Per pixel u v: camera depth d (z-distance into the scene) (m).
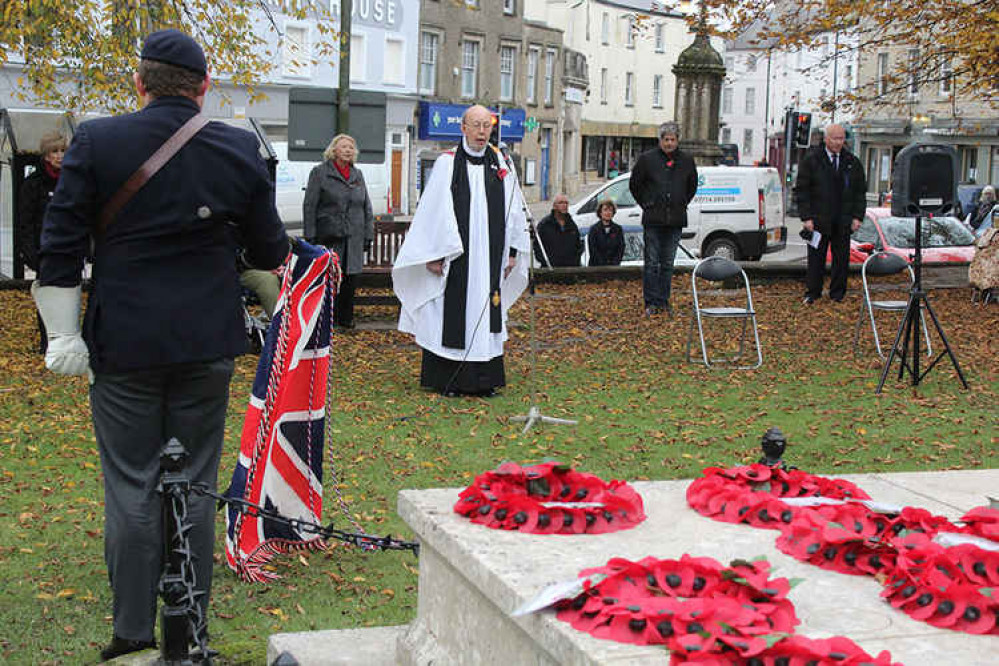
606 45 69.69
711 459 7.16
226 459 6.91
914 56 17.97
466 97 49.69
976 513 3.38
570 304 15.02
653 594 2.71
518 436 7.65
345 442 7.32
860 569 3.04
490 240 8.88
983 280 15.43
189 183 3.67
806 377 10.05
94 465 6.71
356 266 12.27
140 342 3.65
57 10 12.07
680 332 12.76
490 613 3.01
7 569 4.97
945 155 9.38
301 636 3.93
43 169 9.38
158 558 3.86
